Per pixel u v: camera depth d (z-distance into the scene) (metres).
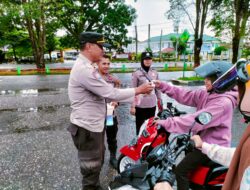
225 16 17.69
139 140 3.62
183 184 2.67
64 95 11.64
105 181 3.95
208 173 2.72
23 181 3.98
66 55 67.50
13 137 6.00
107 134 4.46
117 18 32.91
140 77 4.52
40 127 6.79
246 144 1.03
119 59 54.94
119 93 2.82
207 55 53.94
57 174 4.18
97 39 2.91
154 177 1.51
